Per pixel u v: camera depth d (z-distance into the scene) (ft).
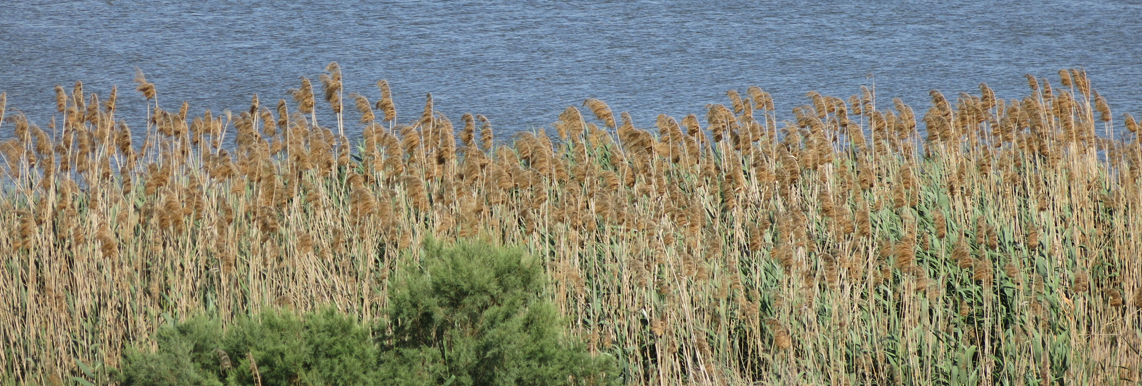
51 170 147.13
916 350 127.24
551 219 148.77
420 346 115.65
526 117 355.77
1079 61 422.41
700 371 126.72
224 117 333.42
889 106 362.94
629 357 131.44
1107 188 170.40
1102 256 149.59
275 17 533.14
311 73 421.59
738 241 153.07
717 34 492.54
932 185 175.01
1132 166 163.32
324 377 110.11
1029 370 126.00
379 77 415.44
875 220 157.99
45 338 138.62
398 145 157.58
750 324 131.23
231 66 431.02
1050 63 421.18
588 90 394.73
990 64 423.64
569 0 574.97
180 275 148.05
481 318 114.01
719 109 173.06
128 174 151.84
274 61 441.68
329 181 169.78
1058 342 128.36
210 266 148.56
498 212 148.97
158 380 113.39
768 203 160.66
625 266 136.67
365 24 519.19
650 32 498.28
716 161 180.75
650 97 383.65
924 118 183.42
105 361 130.82
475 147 160.56
